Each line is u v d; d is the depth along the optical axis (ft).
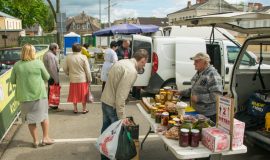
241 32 16.66
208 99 14.16
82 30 262.06
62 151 16.97
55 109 25.21
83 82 24.11
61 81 41.14
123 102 13.42
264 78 17.52
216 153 9.79
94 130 20.47
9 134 19.60
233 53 28.02
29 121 16.76
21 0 108.37
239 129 10.00
